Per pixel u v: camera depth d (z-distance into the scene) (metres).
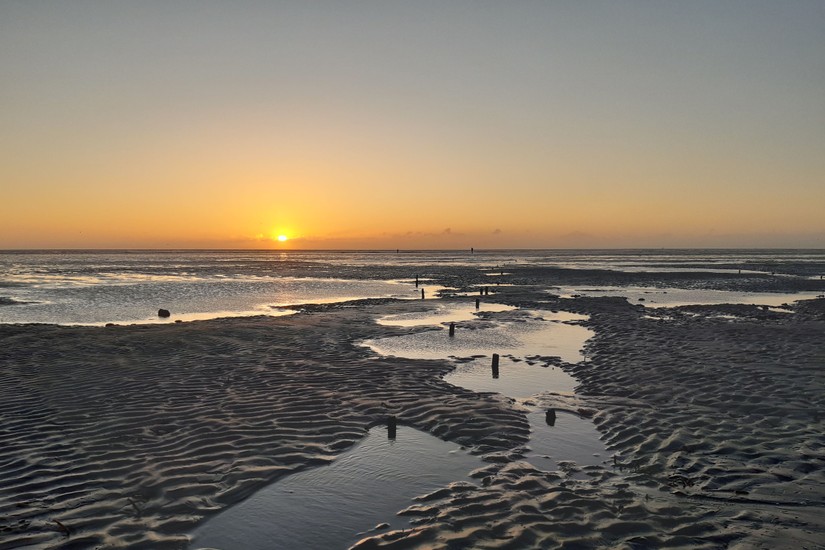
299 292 46.00
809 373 14.07
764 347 17.81
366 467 8.38
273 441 9.30
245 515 6.84
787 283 55.44
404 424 10.43
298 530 6.48
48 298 39.38
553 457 8.88
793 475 7.97
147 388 12.62
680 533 6.29
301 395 12.16
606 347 18.70
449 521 6.66
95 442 9.09
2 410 10.81
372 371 14.80
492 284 55.66
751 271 80.50
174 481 7.67
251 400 11.70
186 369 14.73
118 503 7.00
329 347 18.55
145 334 20.50
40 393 12.11
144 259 151.00
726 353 16.89
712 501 7.17
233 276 70.69
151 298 39.75
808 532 6.30
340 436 9.63
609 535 6.26
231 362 15.75
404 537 6.29
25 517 6.59
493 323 26.08
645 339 19.97
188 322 24.80
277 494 7.42
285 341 19.55
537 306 33.62
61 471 7.93
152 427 9.86
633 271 79.25
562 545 6.04
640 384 13.41
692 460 8.60
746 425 10.23
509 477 8.01
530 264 114.62
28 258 152.12
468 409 11.27
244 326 23.14
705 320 25.73
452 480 7.95
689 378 13.78
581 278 63.94
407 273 78.81
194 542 6.21
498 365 15.22
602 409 11.43
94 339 19.31
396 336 21.66
